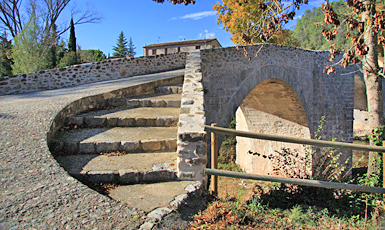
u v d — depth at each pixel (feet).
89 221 7.06
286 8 16.43
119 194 9.66
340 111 51.29
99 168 11.22
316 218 12.00
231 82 31.27
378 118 23.82
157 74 40.81
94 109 19.90
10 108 17.54
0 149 10.96
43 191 8.27
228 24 49.52
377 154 20.35
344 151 50.96
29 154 10.73
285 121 49.19
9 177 8.93
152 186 10.41
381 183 17.12
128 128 16.58
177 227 7.87
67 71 37.86
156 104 21.36
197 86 17.61
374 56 23.47
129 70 44.55
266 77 36.32
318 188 15.12
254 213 10.44
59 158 12.46
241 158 56.59
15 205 7.42
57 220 6.95
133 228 7.05
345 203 14.56
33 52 64.75
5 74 74.28
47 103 18.31
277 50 38.58
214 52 29.45
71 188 8.59
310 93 46.50
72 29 103.86
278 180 9.51
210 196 10.65
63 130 15.60
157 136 14.67
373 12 18.65
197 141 10.74
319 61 48.14
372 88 24.02
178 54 50.47
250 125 53.62
